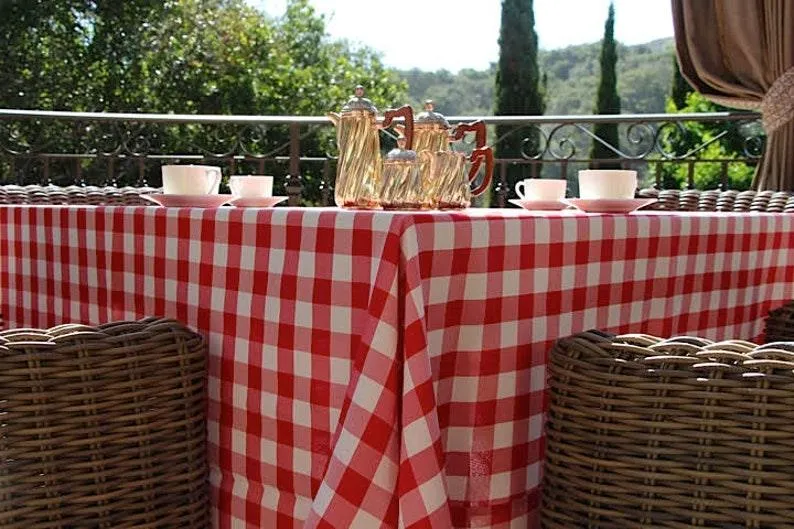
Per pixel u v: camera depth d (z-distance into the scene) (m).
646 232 1.34
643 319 1.36
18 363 1.04
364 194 1.35
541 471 1.19
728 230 1.55
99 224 1.44
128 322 1.19
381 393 0.97
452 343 1.07
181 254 1.29
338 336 1.06
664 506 0.93
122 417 1.09
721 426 0.91
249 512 1.19
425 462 0.95
